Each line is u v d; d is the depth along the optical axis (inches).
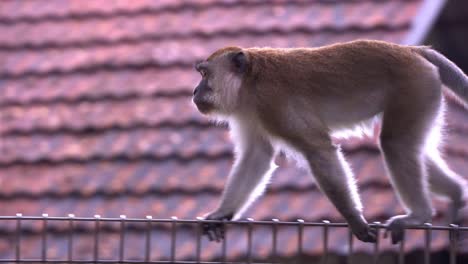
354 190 467.2
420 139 487.5
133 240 645.9
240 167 501.0
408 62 490.6
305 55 496.4
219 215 492.1
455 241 438.6
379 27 753.6
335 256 627.8
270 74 490.3
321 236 627.5
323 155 476.1
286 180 668.7
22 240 660.1
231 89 499.5
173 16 807.7
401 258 463.2
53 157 711.7
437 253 649.0
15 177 701.3
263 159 501.7
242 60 495.5
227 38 771.4
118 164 701.3
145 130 719.7
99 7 832.9
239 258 621.0
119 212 661.9
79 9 834.8
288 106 484.7
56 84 767.7
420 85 488.4
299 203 650.8
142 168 693.9
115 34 799.7
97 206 670.5
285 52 498.0
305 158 479.8
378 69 490.9
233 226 641.6
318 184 473.4
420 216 472.1
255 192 501.7
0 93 764.6
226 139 705.6
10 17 834.8
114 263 431.5
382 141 490.3
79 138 724.0
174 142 706.8
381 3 783.1
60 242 655.1
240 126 502.9
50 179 695.7
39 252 649.0
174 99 737.6
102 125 729.0
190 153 697.6
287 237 631.2
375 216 622.8
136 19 813.2
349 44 499.5
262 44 752.3
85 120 734.5
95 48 792.9
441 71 497.7
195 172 684.1
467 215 509.0
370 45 496.7
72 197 681.6
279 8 792.3
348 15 771.4
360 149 674.8
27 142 725.9
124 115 732.0
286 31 764.6
